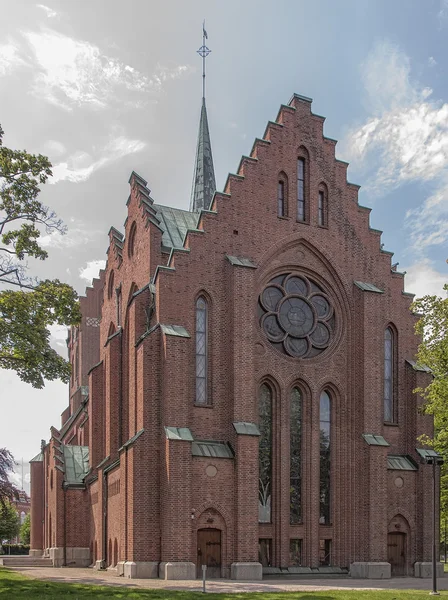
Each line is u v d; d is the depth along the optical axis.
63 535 49.56
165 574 33.81
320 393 41.94
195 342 38.50
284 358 41.03
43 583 29.66
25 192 34.03
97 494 46.28
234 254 40.50
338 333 43.31
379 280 45.16
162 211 46.31
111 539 41.31
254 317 39.47
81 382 71.50
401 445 43.81
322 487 41.00
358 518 40.50
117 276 50.19
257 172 42.16
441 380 37.12
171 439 35.03
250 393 38.19
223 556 35.78
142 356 36.97
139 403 37.03
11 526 89.88
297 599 25.22
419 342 45.75
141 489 35.56
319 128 45.09
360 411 41.72
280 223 42.44
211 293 39.25
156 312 38.19
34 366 34.22
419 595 27.28
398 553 41.56
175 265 38.59
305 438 40.97
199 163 63.12
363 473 40.66
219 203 40.50
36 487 69.50
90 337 72.94
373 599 25.58
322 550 40.16
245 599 24.88
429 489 42.53
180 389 36.44
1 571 38.94
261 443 39.81
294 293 42.47
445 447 42.97
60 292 35.09
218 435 37.88
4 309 33.75
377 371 42.53
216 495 36.12
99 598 24.70
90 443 51.16
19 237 34.34
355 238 44.88
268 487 39.50
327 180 44.69
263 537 38.59
